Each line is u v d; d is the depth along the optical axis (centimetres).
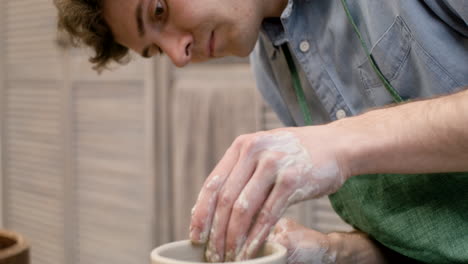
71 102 332
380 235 116
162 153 273
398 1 101
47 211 362
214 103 240
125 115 295
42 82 355
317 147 86
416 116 86
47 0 340
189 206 247
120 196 304
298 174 84
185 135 248
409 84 107
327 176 85
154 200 276
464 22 95
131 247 299
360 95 117
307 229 115
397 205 112
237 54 124
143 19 114
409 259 122
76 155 336
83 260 339
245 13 116
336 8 113
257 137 88
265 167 85
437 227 109
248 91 230
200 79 254
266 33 125
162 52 128
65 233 345
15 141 387
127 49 135
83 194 333
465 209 107
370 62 109
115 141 304
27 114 372
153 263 83
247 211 86
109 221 314
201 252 92
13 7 372
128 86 291
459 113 81
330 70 118
